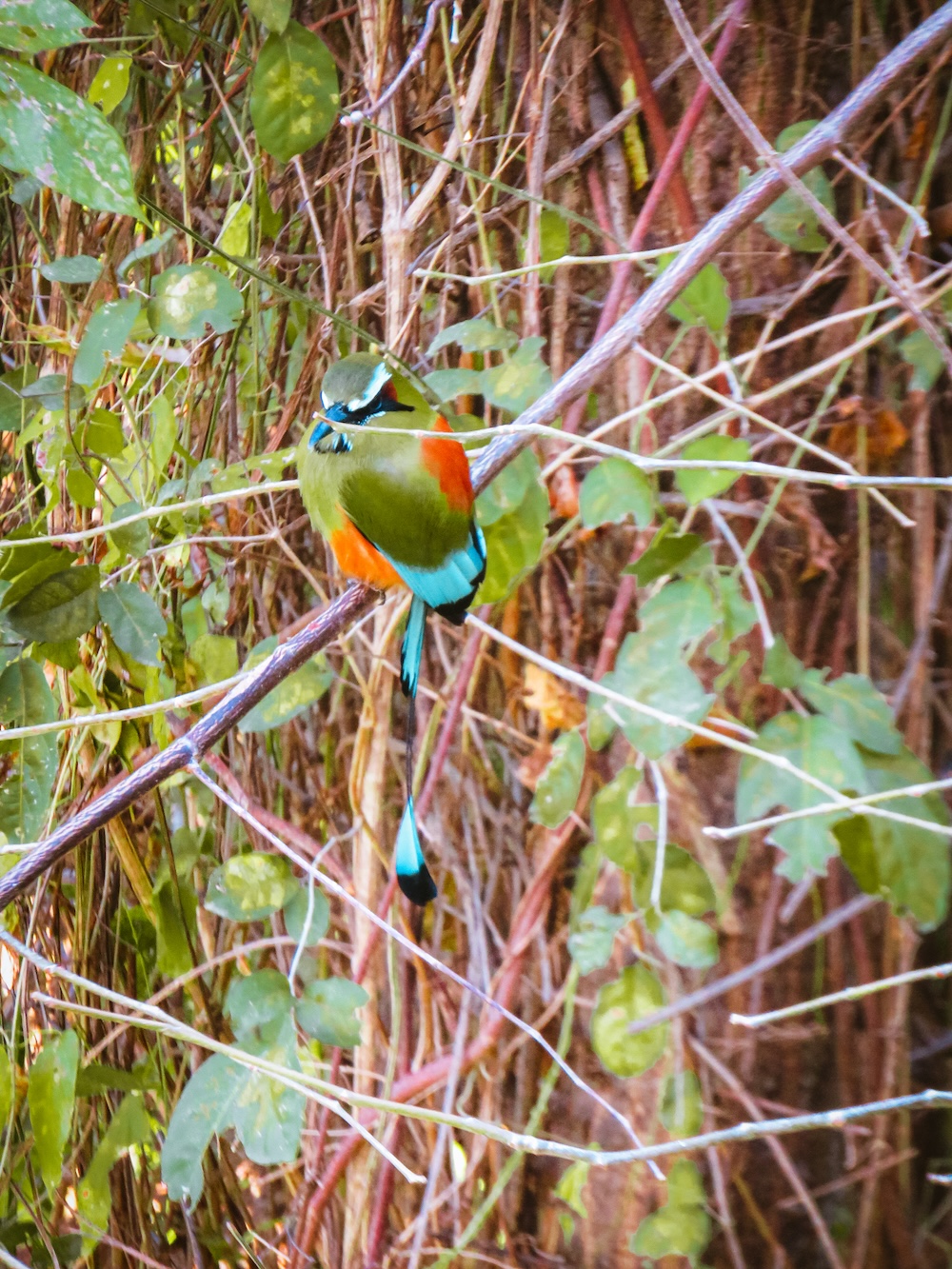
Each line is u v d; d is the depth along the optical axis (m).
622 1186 4.96
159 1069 5.89
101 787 5.83
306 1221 5.38
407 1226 5.33
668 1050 4.83
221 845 6.01
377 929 5.46
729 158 5.05
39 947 5.99
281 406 5.98
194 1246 5.60
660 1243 4.56
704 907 4.50
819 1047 4.97
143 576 5.97
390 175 5.31
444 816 5.60
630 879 5.01
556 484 5.25
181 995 6.04
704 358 5.09
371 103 5.27
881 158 5.09
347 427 3.80
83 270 5.38
